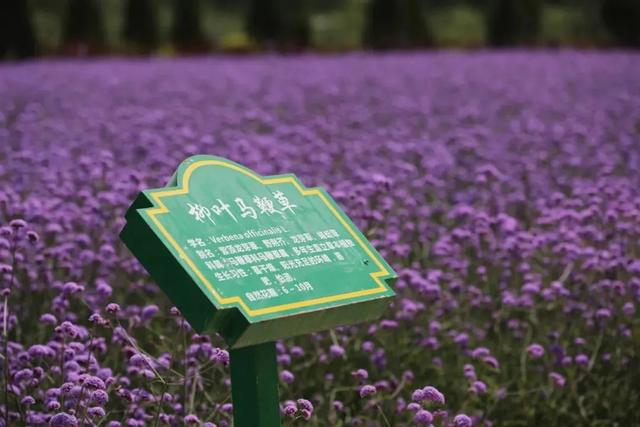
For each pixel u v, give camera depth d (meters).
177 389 4.92
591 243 7.10
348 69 22.06
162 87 17.31
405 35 32.19
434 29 40.44
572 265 6.70
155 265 3.55
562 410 5.53
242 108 14.24
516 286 6.64
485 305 6.49
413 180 8.88
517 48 31.92
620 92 16.30
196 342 5.21
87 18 31.36
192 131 10.72
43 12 40.34
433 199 8.68
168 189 3.62
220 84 17.92
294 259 3.65
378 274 3.78
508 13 32.81
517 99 15.49
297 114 13.12
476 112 13.86
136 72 21.25
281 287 3.53
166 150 9.30
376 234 6.80
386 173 8.94
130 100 15.49
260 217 3.73
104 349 5.11
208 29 42.97
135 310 5.85
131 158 9.04
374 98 15.84
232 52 31.66
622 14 33.06
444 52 29.20
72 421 3.75
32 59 27.78
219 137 10.62
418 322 6.21
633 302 6.28
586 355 6.10
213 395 4.96
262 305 3.44
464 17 42.25
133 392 4.54
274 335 3.52
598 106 14.42
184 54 31.70
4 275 5.57
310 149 9.55
